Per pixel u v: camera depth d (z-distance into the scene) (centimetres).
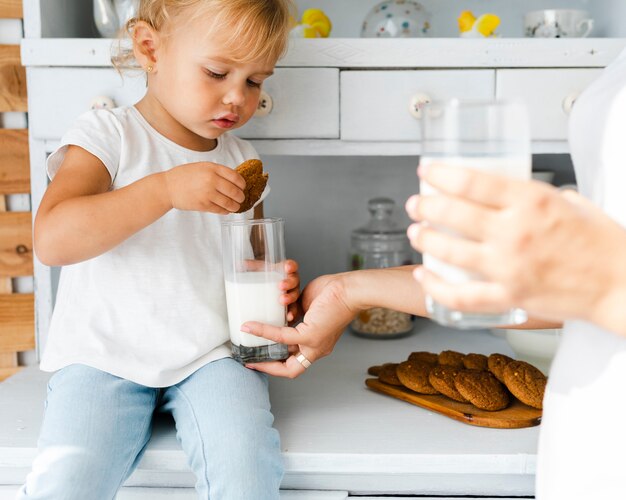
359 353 128
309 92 114
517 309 47
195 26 94
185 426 87
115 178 99
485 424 91
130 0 122
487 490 87
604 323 37
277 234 96
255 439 81
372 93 115
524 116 46
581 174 63
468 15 129
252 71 98
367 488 88
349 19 148
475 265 37
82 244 86
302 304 99
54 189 91
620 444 53
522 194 36
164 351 95
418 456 83
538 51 114
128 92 113
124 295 96
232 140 113
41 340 121
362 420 95
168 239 100
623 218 55
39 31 115
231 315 96
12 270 128
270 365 95
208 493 79
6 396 106
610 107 57
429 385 102
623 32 126
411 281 85
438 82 115
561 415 59
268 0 97
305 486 88
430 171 38
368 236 144
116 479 81
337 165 154
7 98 125
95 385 88
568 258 36
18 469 89
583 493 55
